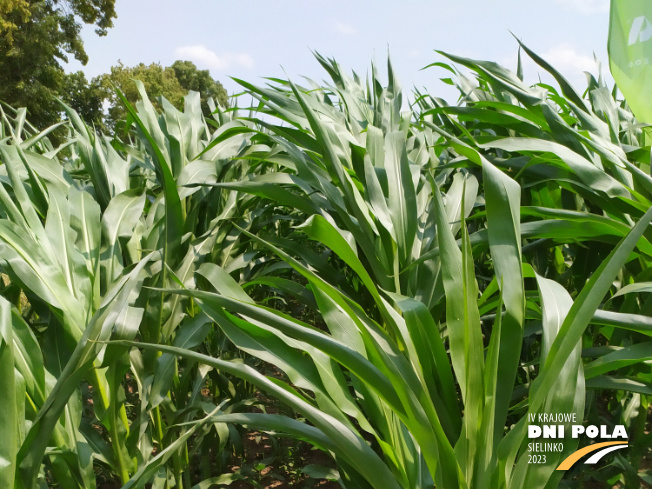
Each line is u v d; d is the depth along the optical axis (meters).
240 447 1.99
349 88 2.82
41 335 1.57
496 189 1.06
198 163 1.94
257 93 2.08
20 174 1.86
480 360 0.92
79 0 23.73
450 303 1.03
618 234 1.41
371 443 1.70
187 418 1.71
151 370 1.54
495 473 0.93
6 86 20.45
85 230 1.56
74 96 26.44
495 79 1.89
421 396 0.98
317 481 2.05
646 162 1.74
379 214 1.49
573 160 1.51
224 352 2.18
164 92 33.25
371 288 1.16
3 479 0.92
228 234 2.11
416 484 1.08
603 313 1.15
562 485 1.63
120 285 1.12
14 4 19.00
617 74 1.63
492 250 1.03
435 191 1.06
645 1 1.56
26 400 1.17
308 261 1.83
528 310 1.45
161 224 1.82
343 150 1.78
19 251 1.28
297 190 2.59
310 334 0.97
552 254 2.16
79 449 1.25
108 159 1.96
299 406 0.99
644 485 1.83
